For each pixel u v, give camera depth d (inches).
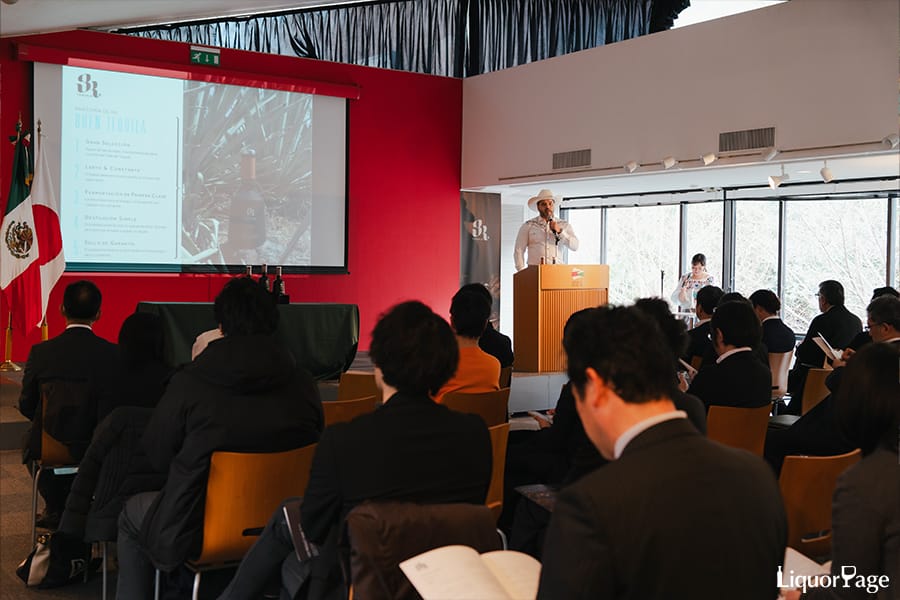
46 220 298.4
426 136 426.6
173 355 189.5
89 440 156.3
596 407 56.5
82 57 336.5
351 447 87.0
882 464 73.5
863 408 77.1
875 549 71.7
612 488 51.7
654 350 55.7
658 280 482.3
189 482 110.7
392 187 418.0
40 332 335.6
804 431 147.9
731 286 442.3
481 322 162.4
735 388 148.9
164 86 359.3
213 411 111.0
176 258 364.5
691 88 323.3
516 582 70.2
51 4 216.5
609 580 50.4
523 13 470.6
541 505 105.1
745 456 56.8
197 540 112.7
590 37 451.5
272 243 386.9
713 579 51.8
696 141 322.3
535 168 392.5
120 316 354.3
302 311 207.5
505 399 159.2
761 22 299.9
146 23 331.6
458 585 65.4
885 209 395.9
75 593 150.1
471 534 76.7
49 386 153.2
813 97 284.8
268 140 384.8
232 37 449.1
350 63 438.9
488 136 419.2
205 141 369.4
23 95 331.0
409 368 89.1
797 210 422.6
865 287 404.8
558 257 333.4
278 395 115.4
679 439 54.7
